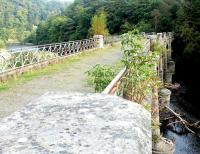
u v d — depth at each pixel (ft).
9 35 488.85
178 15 191.21
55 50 74.33
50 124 6.51
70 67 64.18
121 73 24.14
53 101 8.00
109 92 17.63
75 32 314.14
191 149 66.44
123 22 274.36
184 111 93.81
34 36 449.48
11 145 5.68
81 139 5.84
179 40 177.88
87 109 7.31
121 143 5.68
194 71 160.97
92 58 80.18
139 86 25.46
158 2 252.01
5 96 39.60
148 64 26.84
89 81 45.01
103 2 316.81
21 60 56.54
